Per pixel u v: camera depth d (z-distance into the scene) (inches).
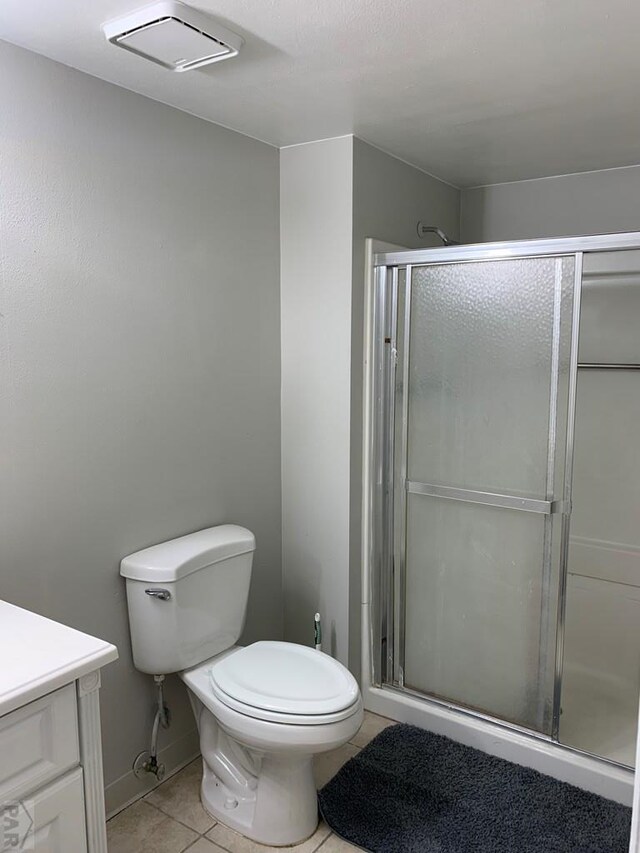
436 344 95.8
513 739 92.8
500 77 73.2
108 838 78.4
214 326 91.0
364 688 106.7
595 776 86.1
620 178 111.3
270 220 99.5
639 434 109.6
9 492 68.1
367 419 101.3
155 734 84.5
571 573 117.2
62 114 69.5
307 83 74.5
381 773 89.9
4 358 66.5
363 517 103.5
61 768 53.5
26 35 62.6
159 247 81.9
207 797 83.8
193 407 88.9
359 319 98.2
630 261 95.0
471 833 79.0
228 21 59.7
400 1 56.1
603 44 65.1
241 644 102.0
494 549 94.5
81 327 73.5
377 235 101.1
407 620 104.0
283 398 104.8
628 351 109.0
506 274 88.4
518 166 110.3
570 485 86.7
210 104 81.3
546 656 91.4
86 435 75.2
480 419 93.0
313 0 55.8
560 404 86.0
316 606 106.0
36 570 71.3
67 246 71.3
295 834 78.0
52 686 51.0
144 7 56.8
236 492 97.7
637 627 111.0
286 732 70.4
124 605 81.6
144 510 83.0
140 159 78.4
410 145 98.3
